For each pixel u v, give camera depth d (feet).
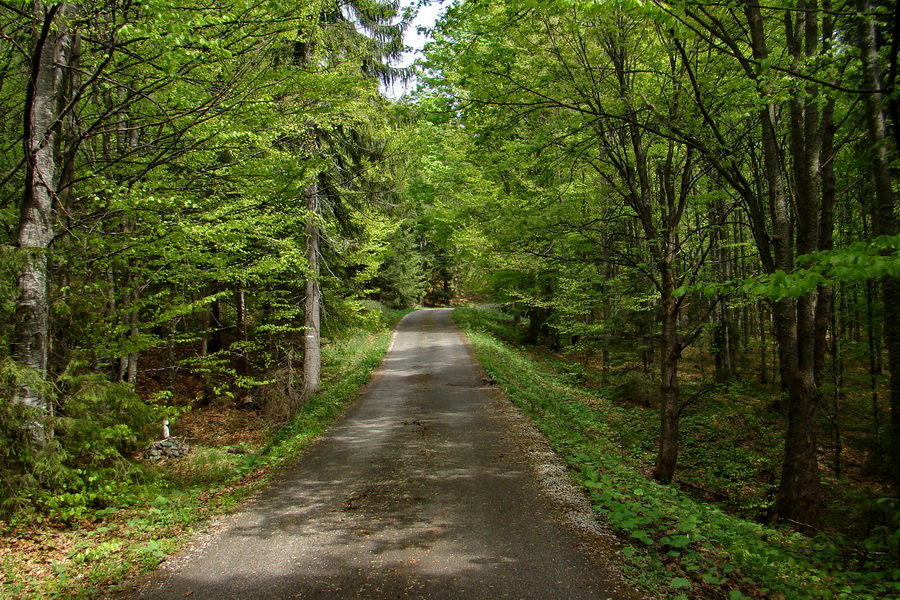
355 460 28.35
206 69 21.59
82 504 19.45
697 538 15.69
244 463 29.09
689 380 61.36
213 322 54.70
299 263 35.37
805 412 22.20
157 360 54.70
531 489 22.67
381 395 46.93
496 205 44.70
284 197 24.77
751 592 13.83
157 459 32.37
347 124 39.70
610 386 55.26
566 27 23.02
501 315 116.37
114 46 17.76
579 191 38.42
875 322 37.88
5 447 18.06
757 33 20.53
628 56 25.96
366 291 57.47
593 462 25.31
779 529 20.30
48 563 16.17
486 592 14.57
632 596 14.03
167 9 15.99
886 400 48.01
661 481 26.63
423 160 60.59
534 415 36.19
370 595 14.64
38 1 18.44
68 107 19.75
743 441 38.91
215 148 23.47
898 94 12.07
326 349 69.41
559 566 15.87
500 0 19.60
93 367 27.94
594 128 25.18
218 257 26.50
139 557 16.89
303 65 26.18
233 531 19.53
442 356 67.92
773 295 11.50
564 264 53.98
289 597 14.61
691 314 55.98
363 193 48.26
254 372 53.11
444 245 75.36
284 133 28.07
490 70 22.29
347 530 19.27
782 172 30.14
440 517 20.12
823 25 21.07
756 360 74.54
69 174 23.24
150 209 21.54
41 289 19.90
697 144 21.52
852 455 38.37
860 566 17.28
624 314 56.85
